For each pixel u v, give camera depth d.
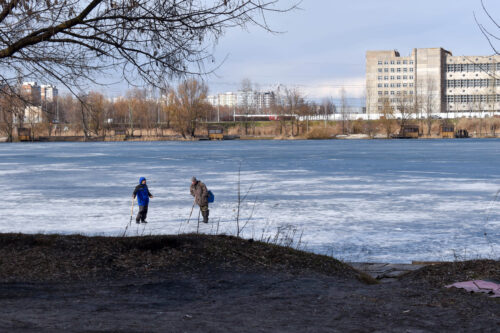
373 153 69.44
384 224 19.27
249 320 6.68
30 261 9.35
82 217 20.95
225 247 10.80
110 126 132.25
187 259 10.11
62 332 5.84
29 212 22.31
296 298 8.01
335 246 15.41
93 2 7.54
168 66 7.88
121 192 29.78
